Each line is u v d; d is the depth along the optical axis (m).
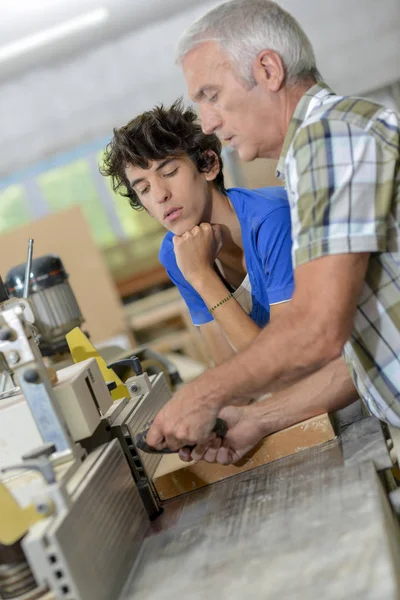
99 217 6.96
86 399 1.12
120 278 6.33
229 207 1.70
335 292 1.00
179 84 6.65
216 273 1.70
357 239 1.01
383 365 1.14
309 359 1.02
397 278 1.10
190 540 1.03
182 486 1.27
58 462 1.05
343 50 6.49
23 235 4.62
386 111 1.07
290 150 1.09
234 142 1.24
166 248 1.86
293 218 1.07
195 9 6.39
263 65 1.16
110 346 2.47
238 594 0.82
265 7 1.16
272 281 1.54
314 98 1.15
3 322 1.03
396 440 1.21
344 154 1.03
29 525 0.88
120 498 1.07
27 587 0.92
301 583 0.79
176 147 1.60
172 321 5.64
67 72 6.60
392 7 6.34
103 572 0.91
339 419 1.40
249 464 1.28
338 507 0.95
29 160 6.83
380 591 0.71
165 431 1.09
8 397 1.21
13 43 5.85
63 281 2.05
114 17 5.96
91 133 6.80
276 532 0.95
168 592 0.89
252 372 1.04
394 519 0.99
